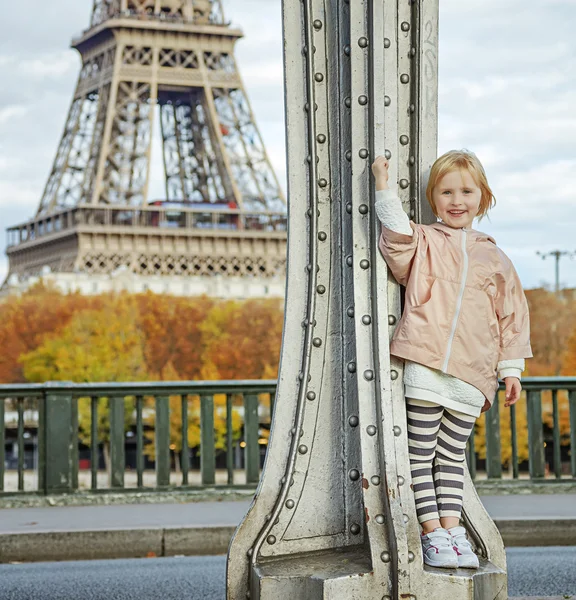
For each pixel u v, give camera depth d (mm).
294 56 3596
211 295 81812
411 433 3518
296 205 3564
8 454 68250
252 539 3410
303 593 3166
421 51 3629
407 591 3123
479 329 3494
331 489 3447
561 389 10352
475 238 3605
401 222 3350
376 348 3363
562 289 69938
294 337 3516
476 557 3408
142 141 77125
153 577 6730
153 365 73562
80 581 6602
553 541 8266
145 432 59250
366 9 3449
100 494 9703
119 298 72875
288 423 3482
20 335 73438
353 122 3447
